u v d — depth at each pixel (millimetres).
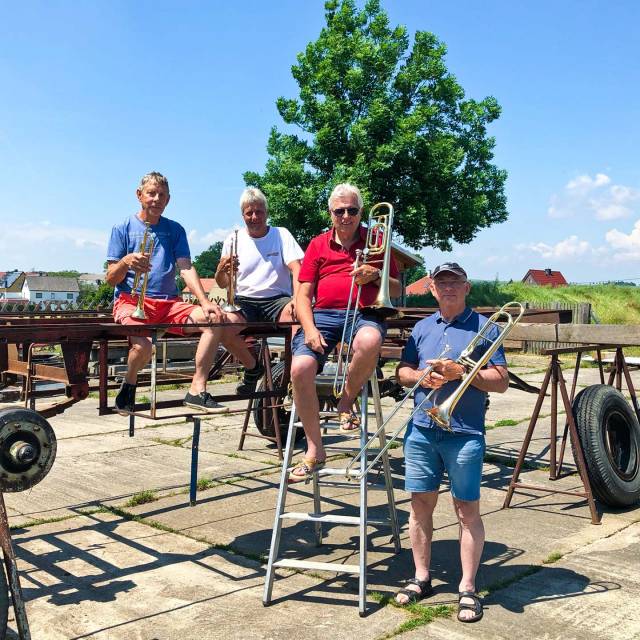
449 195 27875
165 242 5129
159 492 5906
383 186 26578
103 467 6809
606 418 5406
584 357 16609
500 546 4543
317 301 4191
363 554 3576
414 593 3650
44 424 3385
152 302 4898
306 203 25547
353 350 3820
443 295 3590
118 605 3672
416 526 3695
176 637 3297
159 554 4449
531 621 3412
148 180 4977
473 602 3439
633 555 4363
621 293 30609
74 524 5066
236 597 3764
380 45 27172
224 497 5766
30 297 99562
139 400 10625
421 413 3559
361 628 3354
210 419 9547
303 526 5023
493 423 9305
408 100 27922
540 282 69625
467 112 29062
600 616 3467
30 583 3982
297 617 3500
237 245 5875
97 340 4457
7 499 5684
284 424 7699
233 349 5215
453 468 3480
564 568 4137
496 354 3447
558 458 7266
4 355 5352
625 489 5230
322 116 26094
